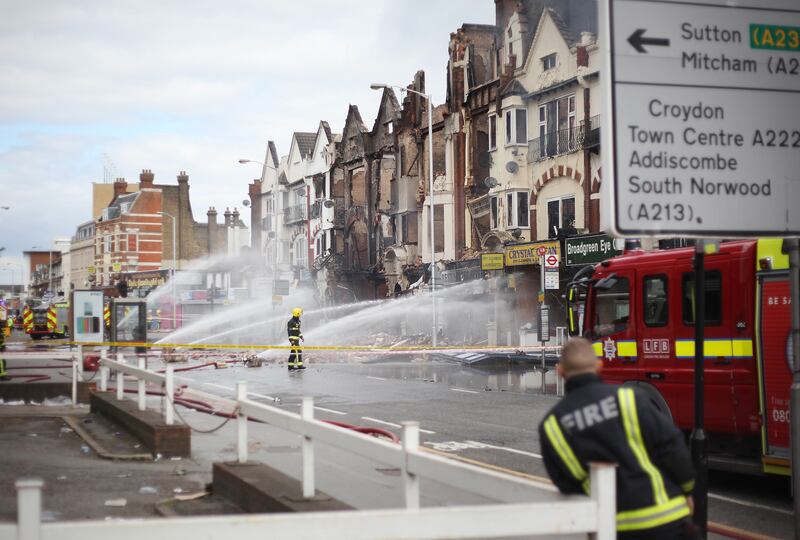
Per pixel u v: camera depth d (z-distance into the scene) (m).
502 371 72.75
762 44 16.78
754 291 25.66
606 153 15.88
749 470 25.53
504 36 96.62
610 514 10.70
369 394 52.75
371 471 27.91
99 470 27.09
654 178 16.09
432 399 49.75
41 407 44.91
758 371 24.94
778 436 24.42
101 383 43.09
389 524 10.15
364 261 143.38
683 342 28.09
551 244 84.62
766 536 20.66
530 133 92.38
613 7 16.05
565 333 82.19
